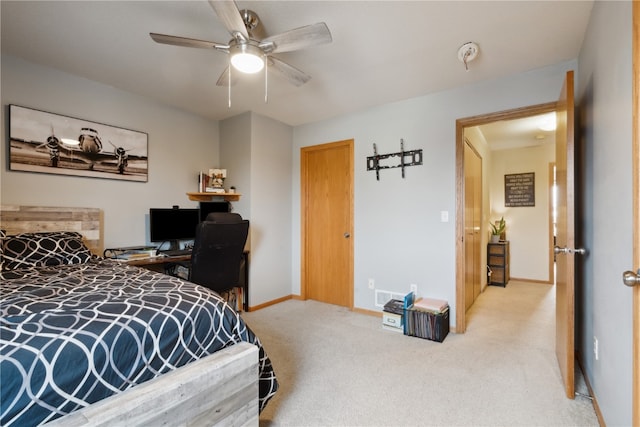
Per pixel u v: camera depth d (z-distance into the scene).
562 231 2.02
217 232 2.53
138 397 1.00
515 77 2.59
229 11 1.48
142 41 2.13
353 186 3.53
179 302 1.29
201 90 2.95
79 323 1.02
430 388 1.90
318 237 3.91
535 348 2.48
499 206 5.41
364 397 1.81
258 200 3.59
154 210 3.01
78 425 0.87
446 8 1.78
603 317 1.52
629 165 1.18
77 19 1.89
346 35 2.04
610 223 1.41
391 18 1.87
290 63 2.42
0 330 0.94
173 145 3.37
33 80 2.42
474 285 3.85
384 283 3.29
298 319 3.21
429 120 3.02
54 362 0.90
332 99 3.17
